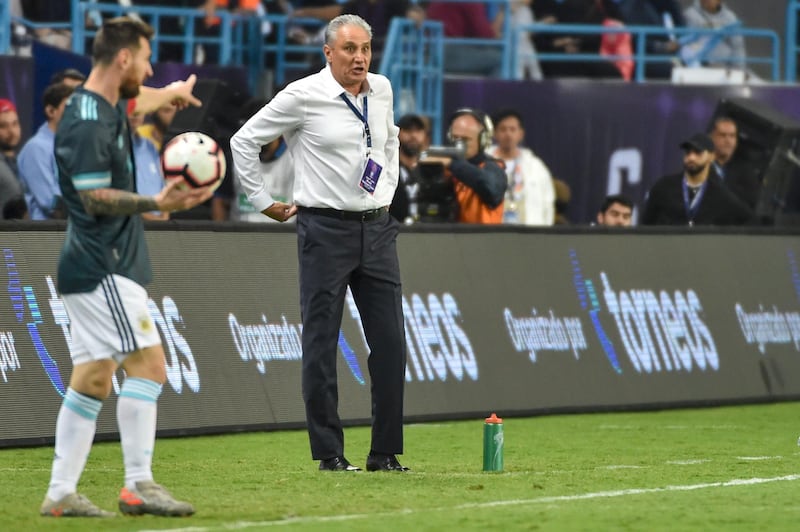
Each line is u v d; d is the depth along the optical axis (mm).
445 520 22891
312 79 29625
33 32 60375
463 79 62125
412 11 63125
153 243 38000
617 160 61594
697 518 23422
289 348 40188
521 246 45281
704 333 48375
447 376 42500
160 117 48094
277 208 30000
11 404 34906
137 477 23328
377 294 30047
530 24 67375
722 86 61812
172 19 63188
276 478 29078
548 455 34500
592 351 45875
